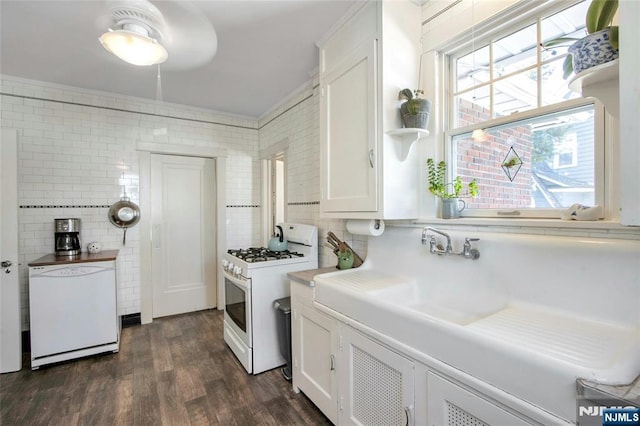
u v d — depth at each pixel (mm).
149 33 1480
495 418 859
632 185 675
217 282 3773
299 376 1938
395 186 1618
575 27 1230
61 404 1896
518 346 826
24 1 1672
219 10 1779
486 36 1515
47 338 2334
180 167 3596
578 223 1112
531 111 1334
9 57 2342
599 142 1124
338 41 1896
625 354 766
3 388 2068
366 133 1654
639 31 660
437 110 1692
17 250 2314
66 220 2732
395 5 1627
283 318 2162
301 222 2939
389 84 1589
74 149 2945
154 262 3426
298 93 2969
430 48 1701
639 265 927
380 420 1300
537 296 1155
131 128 3217
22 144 2732
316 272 2064
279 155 3637
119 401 1927
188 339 2865
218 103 3426
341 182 1845
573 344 843
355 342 1425
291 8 1771
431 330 1044
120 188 3164
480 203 1563
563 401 720
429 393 1060
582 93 941
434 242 1560
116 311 2598
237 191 3857
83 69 2549
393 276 1766
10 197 2299
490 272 1317
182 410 1842
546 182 1310
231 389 2053
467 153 1619
